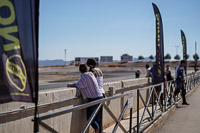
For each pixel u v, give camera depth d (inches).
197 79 926.4
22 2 94.3
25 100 94.4
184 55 723.4
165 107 322.3
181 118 311.0
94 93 171.9
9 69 90.3
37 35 97.7
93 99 172.1
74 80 1119.6
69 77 1368.1
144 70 2652.6
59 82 988.6
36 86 97.2
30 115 127.3
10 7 91.0
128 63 5132.9
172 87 385.7
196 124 277.4
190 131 247.3
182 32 719.7
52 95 144.5
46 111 139.8
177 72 414.3
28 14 96.0
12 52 91.3
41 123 95.9
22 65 94.1
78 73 1946.4
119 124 170.1
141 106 348.5
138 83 328.5
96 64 195.2
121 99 269.0
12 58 91.3
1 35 88.4
